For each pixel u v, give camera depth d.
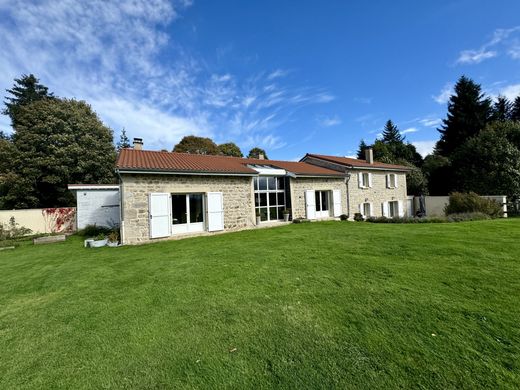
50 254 8.68
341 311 3.46
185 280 5.04
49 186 21.45
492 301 3.53
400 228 10.61
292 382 2.22
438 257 5.71
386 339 2.78
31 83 29.75
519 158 19.42
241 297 4.09
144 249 8.66
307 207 15.65
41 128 20.80
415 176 25.48
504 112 32.38
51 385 2.35
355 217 16.95
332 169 19.42
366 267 5.26
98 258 7.59
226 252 7.33
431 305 3.49
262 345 2.79
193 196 11.66
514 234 7.99
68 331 3.31
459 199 15.66
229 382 2.27
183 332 3.13
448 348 2.59
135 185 10.13
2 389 2.33
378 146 36.97
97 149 22.80
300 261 5.96
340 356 2.54
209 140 35.72
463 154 23.08
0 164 20.41
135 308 3.88
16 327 3.51
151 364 2.57
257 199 14.01
